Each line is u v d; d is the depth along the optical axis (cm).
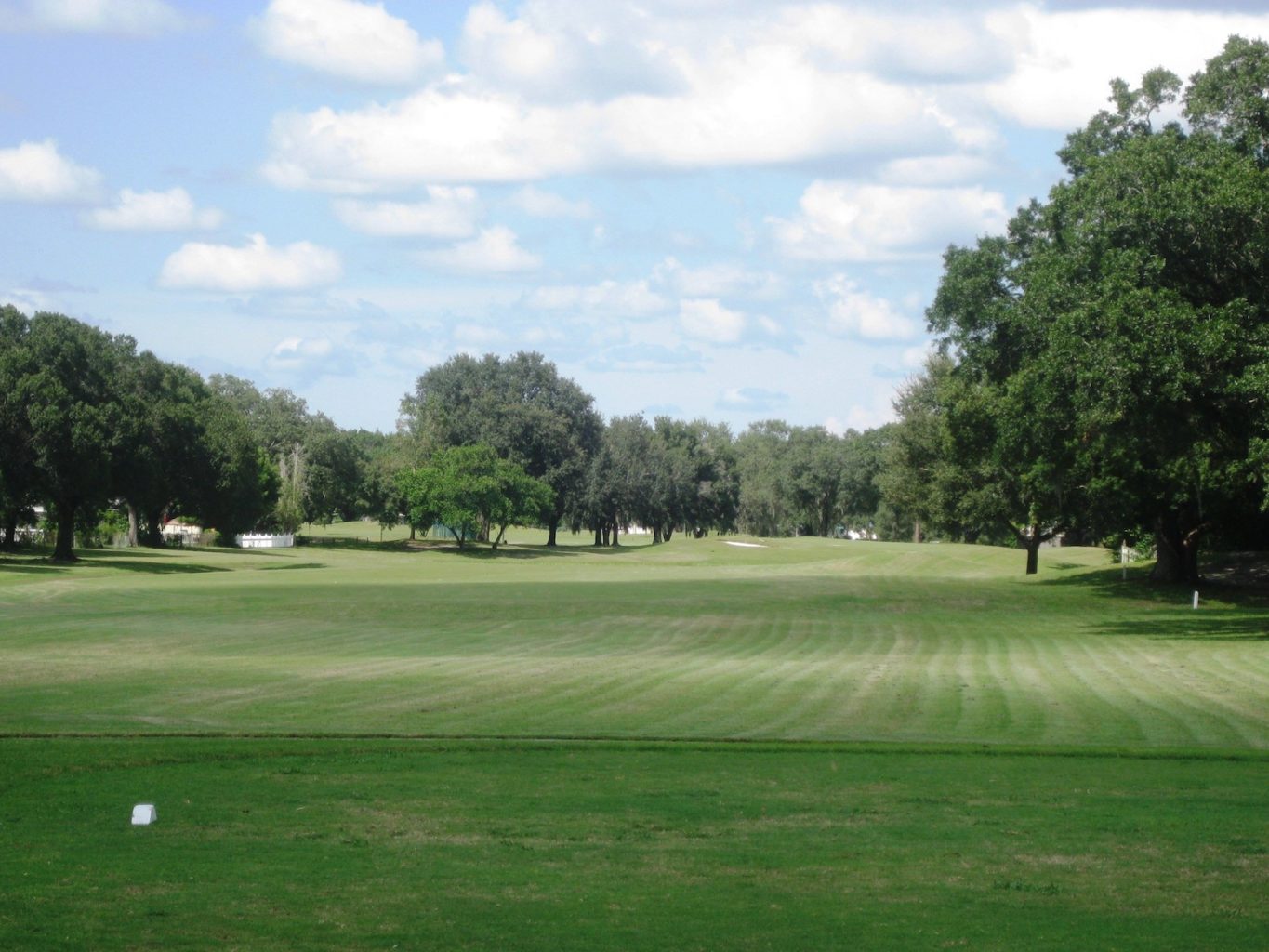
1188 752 1598
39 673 2588
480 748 1591
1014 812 1213
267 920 848
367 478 12656
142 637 3475
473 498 11644
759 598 5103
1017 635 3669
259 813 1184
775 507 18600
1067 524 6731
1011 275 4678
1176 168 3469
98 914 859
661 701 2216
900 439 7769
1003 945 804
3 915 854
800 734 1848
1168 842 1085
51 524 9444
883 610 4559
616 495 12950
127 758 1463
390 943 803
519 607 4588
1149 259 3462
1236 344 3225
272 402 13025
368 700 2198
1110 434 3725
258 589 5512
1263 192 3216
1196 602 4494
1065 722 1980
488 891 929
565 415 13138
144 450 7688
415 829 1126
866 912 879
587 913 873
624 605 4697
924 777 1409
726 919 861
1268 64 3675
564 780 1373
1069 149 4572
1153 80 4450
